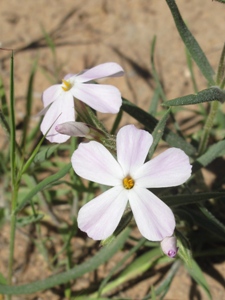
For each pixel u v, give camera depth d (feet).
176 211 0.59
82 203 0.70
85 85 0.54
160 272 0.66
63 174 0.54
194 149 0.62
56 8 0.90
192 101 0.52
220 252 0.65
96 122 0.54
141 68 0.83
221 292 0.64
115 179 0.49
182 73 0.82
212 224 0.59
